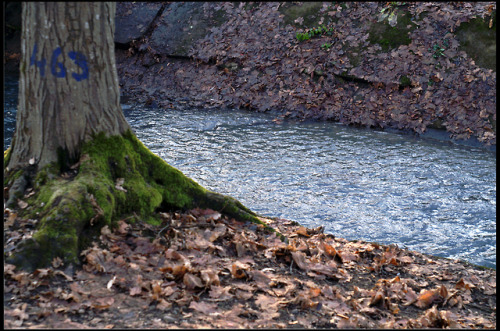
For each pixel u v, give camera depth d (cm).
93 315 333
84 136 454
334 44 1306
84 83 444
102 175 444
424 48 1190
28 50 432
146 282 373
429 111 1107
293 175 820
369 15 1310
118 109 480
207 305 359
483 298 457
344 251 519
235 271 410
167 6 1595
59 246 385
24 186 437
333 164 881
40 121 442
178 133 1083
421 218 661
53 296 345
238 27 1459
